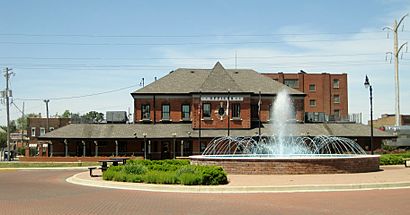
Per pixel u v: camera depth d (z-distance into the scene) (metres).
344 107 98.38
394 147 67.38
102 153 60.50
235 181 24.41
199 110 61.12
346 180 24.19
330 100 98.12
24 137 110.31
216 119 61.09
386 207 16.06
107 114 65.19
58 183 27.64
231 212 15.21
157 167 29.42
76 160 55.19
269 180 24.67
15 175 36.19
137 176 25.03
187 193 21.06
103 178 27.23
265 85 66.25
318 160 28.53
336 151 59.22
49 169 44.94
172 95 63.91
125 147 60.69
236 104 61.69
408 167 36.25
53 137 58.28
